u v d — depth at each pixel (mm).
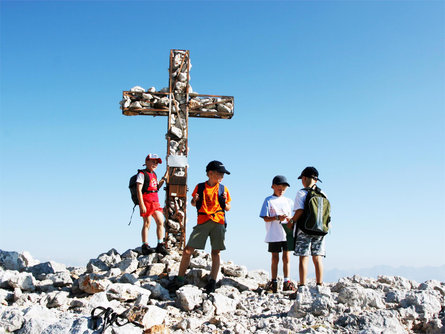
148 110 10469
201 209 7234
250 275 8281
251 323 5516
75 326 5027
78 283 7125
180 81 10742
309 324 5285
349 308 5617
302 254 6633
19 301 6543
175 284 7348
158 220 9117
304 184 6898
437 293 6203
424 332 5156
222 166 7246
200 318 5836
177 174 10156
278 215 7262
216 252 7223
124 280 7371
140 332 5047
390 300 6051
